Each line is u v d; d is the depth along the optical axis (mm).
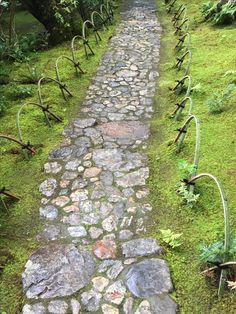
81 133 5031
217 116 4941
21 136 4656
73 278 2957
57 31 8477
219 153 4191
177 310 2652
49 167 4344
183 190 3600
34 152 4578
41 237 3396
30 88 6043
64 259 3135
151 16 10969
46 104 5699
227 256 2760
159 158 4367
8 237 3424
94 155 4520
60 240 3344
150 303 2707
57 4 8398
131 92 6188
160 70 6992
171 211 3545
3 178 4211
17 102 5863
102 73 6930
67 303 2768
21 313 2730
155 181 3998
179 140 4527
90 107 5738
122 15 11227
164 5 12070
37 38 8547
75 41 8484
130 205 3684
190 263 3000
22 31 9875
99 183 4020
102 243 3270
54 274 3008
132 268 2992
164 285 2830
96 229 3428
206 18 9016
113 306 2713
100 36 8969
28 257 3195
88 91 6270
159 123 5184
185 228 3330
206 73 6215
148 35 9086
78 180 4094
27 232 3467
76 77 6758
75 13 8836
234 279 2768
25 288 2916
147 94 6098
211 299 2693
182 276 2904
